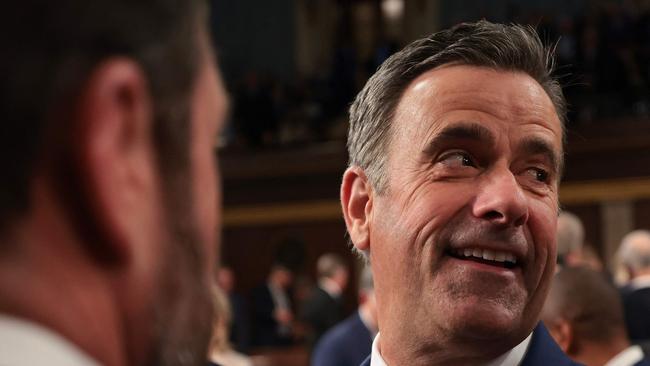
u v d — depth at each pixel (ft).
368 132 3.65
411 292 3.34
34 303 1.22
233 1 44.91
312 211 31.17
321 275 22.15
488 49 3.37
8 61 1.19
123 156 1.29
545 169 3.34
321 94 36.55
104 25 1.24
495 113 3.27
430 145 3.31
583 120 28.94
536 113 3.32
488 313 3.13
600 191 27.84
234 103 34.35
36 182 1.22
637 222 27.58
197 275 1.44
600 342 6.56
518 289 3.18
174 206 1.38
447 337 3.22
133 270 1.31
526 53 3.40
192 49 1.39
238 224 32.01
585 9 37.91
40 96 1.20
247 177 31.89
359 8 44.19
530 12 35.88
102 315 1.29
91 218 1.25
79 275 1.26
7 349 1.13
